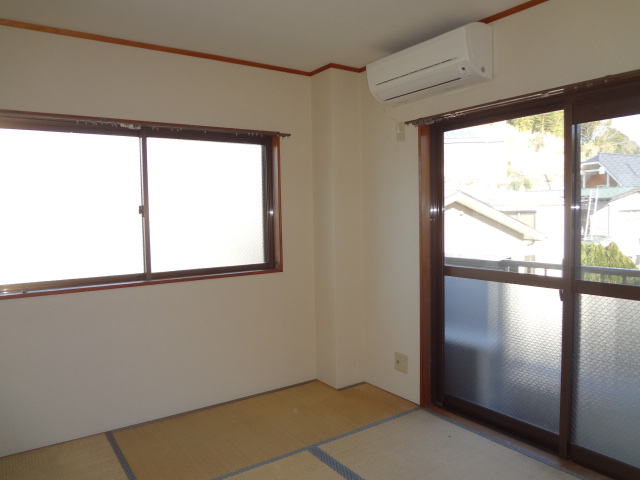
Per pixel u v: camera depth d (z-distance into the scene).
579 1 2.29
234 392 3.38
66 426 2.79
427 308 3.20
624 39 2.14
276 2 2.41
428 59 2.70
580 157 2.38
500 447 2.67
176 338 3.13
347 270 3.58
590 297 2.39
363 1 2.42
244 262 3.47
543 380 2.63
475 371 3.01
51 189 2.74
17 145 2.63
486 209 2.86
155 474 2.45
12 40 2.57
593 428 2.42
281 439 2.81
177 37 2.87
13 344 2.62
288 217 3.58
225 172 3.34
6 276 2.65
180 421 3.06
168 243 3.14
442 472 2.43
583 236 2.39
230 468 2.50
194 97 3.14
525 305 2.68
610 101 2.24
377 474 2.42
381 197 3.46
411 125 3.18
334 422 3.02
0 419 2.60
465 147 2.95
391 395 3.45
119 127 2.89
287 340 3.62
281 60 3.34
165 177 3.10
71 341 2.78
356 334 3.67
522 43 2.53
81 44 2.76
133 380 2.98
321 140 3.56
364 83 3.53
